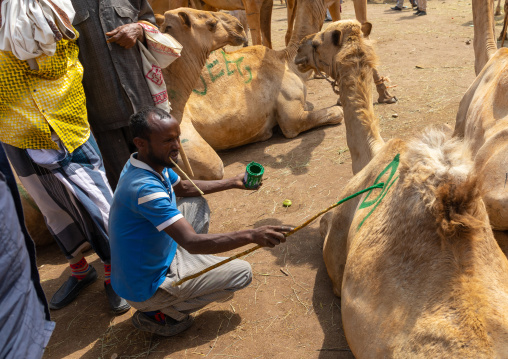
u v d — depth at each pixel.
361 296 2.24
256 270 3.91
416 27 11.59
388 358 1.96
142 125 2.61
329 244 3.31
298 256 4.01
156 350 3.22
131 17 3.77
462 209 1.97
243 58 6.23
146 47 3.85
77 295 3.90
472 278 1.92
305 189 5.07
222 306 3.56
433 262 1.99
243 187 3.33
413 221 2.07
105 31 3.61
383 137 5.88
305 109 7.15
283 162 5.75
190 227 2.63
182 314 3.22
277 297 3.57
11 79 2.98
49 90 3.08
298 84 6.45
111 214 2.85
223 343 3.20
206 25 4.59
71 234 3.71
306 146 6.09
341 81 3.69
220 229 4.59
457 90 7.11
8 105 3.03
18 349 2.05
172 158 2.73
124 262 2.87
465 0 14.84
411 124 6.15
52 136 3.16
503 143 3.42
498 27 10.67
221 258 3.21
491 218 3.47
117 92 3.77
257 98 6.16
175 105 4.64
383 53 9.55
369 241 2.34
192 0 9.02
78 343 3.39
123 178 2.76
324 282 3.66
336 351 2.99
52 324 2.31
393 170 2.57
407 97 7.07
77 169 3.30
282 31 13.12
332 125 6.64
